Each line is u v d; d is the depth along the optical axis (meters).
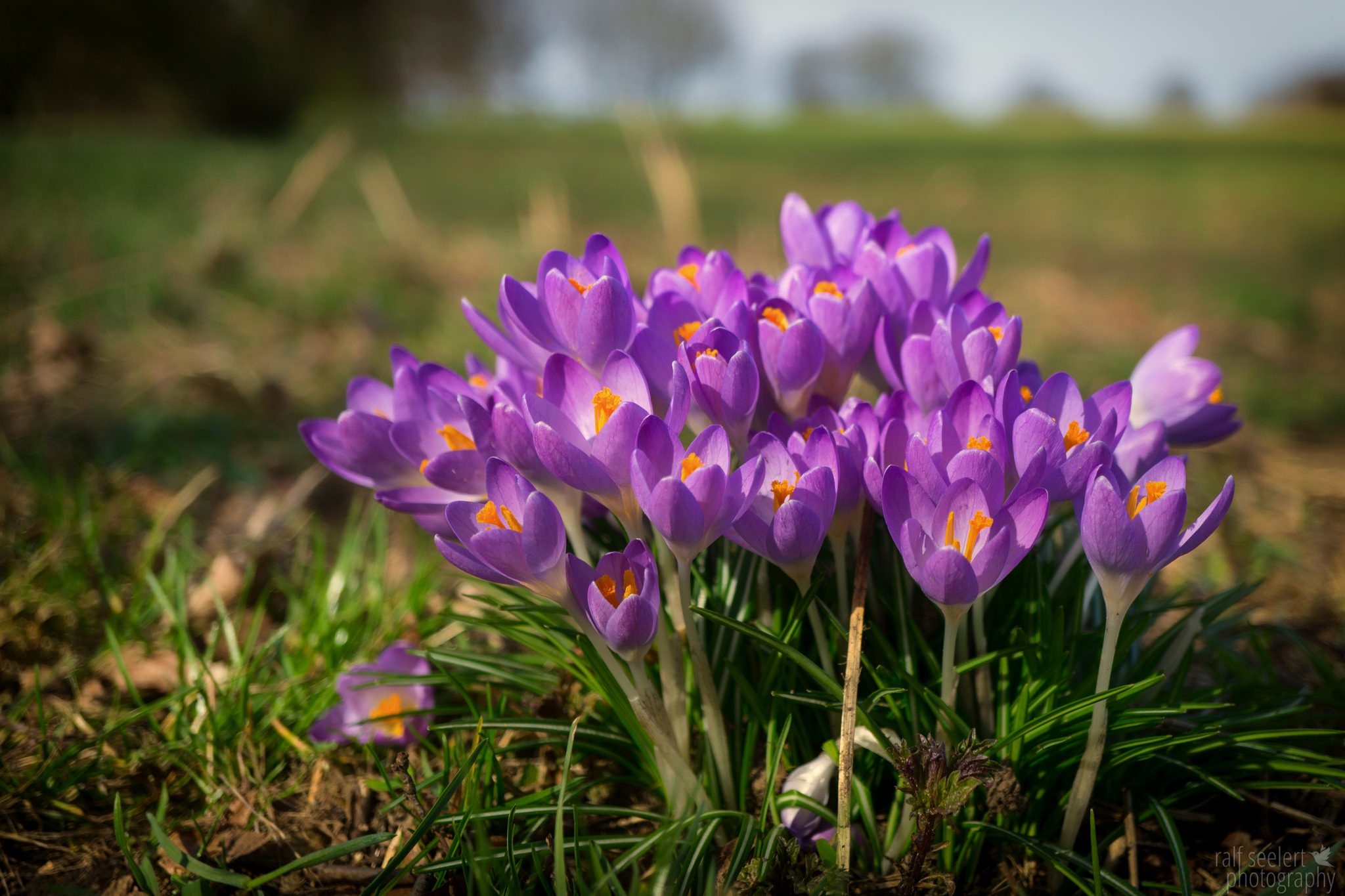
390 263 1.85
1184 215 3.68
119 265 1.61
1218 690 0.56
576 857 0.48
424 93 9.32
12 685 0.65
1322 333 1.78
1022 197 4.17
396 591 0.71
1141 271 2.45
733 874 0.48
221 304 1.51
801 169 5.20
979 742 0.49
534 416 0.48
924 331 0.53
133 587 0.72
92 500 0.81
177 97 5.53
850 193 4.00
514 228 2.49
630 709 0.52
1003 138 8.70
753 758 0.55
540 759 0.59
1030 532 0.47
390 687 0.61
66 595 0.69
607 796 0.57
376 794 0.58
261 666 0.65
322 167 1.87
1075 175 5.27
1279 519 0.95
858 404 0.51
